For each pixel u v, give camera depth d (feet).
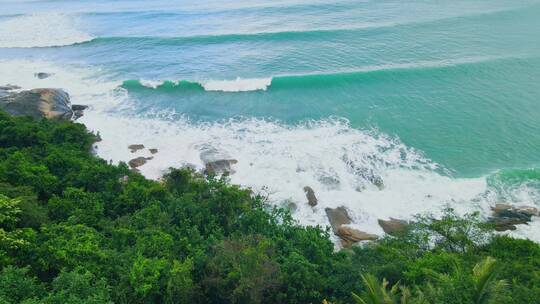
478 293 41.01
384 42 158.61
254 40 163.02
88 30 184.85
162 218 64.64
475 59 141.90
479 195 87.04
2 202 52.49
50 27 190.70
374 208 84.48
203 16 197.57
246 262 51.44
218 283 50.26
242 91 129.80
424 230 73.72
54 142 92.07
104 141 103.71
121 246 57.88
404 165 96.78
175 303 48.60
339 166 95.66
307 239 63.82
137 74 139.95
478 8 189.88
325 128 110.52
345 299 53.98
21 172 70.03
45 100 109.81
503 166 96.07
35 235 51.08
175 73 139.85
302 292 53.06
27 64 149.28
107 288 44.50
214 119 115.65
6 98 108.37
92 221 64.80
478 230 69.41
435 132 108.37
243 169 94.48
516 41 156.04
